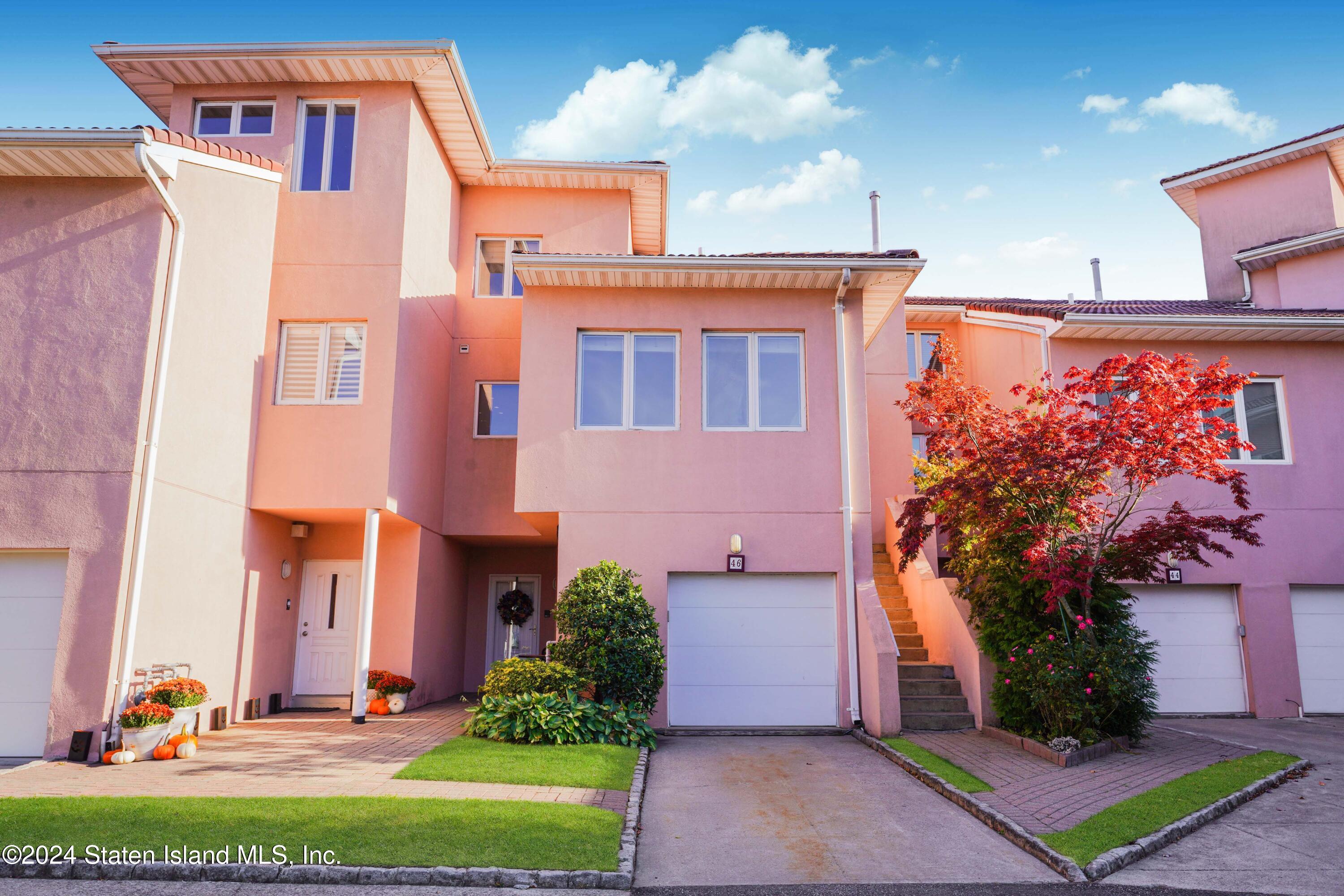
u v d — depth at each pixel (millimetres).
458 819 6328
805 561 11688
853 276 11953
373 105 12477
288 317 11883
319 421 11648
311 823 6133
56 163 9375
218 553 10625
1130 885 5754
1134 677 9859
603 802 7230
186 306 10055
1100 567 10352
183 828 5969
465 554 15500
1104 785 8109
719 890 5617
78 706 8602
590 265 11609
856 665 11398
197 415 10227
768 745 10406
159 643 9430
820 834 6840
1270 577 13352
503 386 14680
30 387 9227
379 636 12602
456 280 14820
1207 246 18750
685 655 11586
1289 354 13945
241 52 11758
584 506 11703
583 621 10445
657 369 12227
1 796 6879
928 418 11242
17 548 8922
